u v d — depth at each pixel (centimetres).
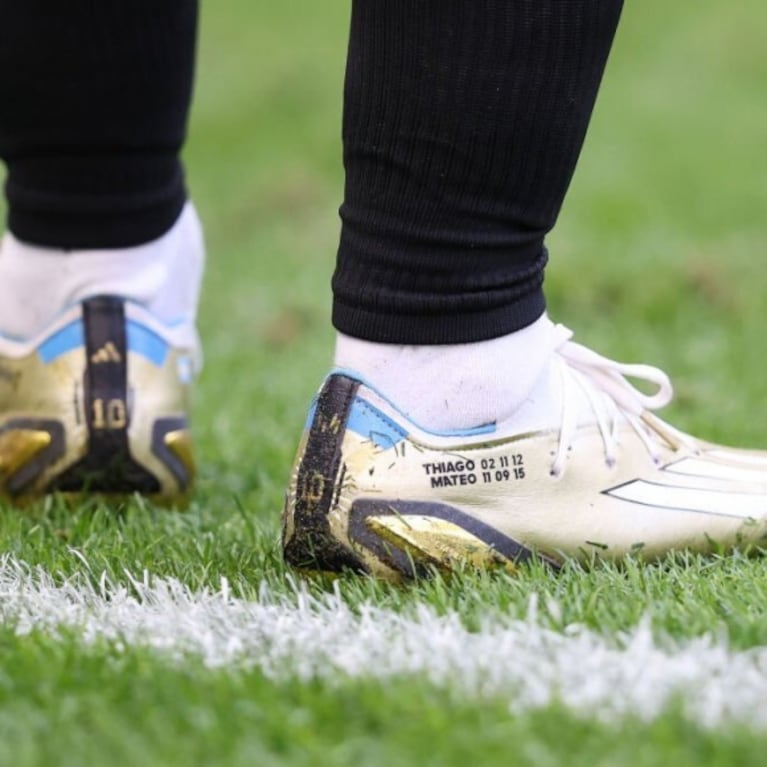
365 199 489
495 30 467
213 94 3194
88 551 569
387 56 474
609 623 444
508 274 502
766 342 1222
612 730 357
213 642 439
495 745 348
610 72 3209
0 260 682
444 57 468
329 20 3838
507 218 489
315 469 507
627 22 3578
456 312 499
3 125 648
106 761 344
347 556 507
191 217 697
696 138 2602
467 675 398
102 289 660
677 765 338
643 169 2348
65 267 659
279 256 1828
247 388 1066
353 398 506
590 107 495
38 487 663
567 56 477
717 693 381
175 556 557
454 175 477
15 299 668
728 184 2230
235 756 345
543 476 524
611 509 535
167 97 646
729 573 513
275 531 609
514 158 479
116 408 655
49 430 657
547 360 528
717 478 562
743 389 1007
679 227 1916
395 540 505
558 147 486
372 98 479
